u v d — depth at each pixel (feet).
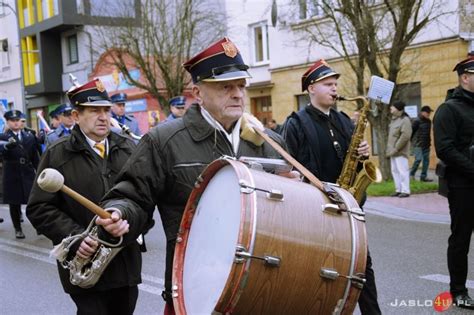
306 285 7.36
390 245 26.21
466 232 16.78
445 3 49.47
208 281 7.59
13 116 32.04
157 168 8.94
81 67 98.73
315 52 66.39
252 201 7.17
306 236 7.37
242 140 9.23
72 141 11.94
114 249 9.64
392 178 46.03
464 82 16.58
